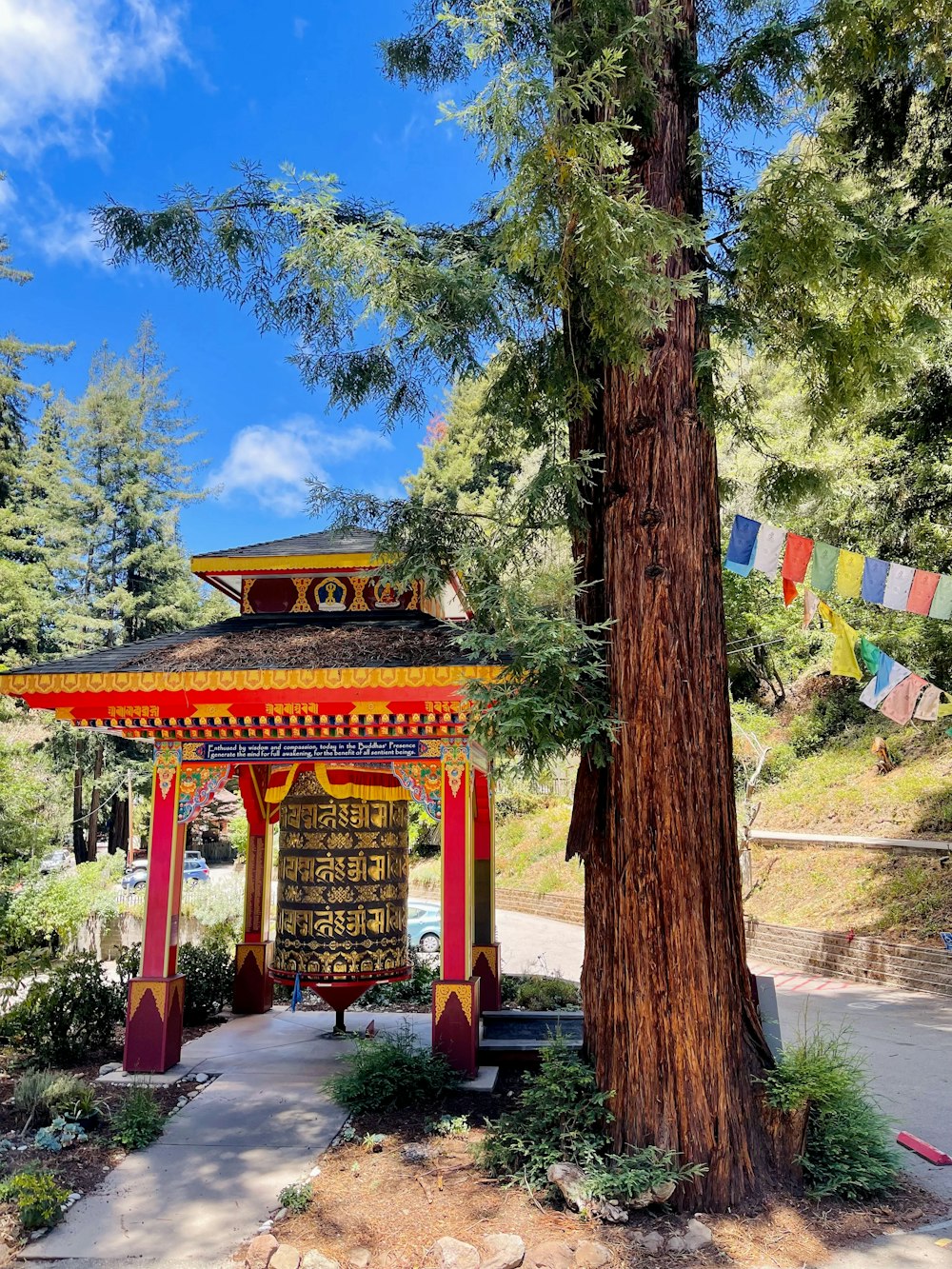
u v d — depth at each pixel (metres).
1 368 27.58
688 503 6.29
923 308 7.25
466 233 7.95
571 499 6.88
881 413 14.09
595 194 5.42
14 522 22.09
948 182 10.90
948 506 14.43
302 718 8.37
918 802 18.88
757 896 19.44
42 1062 8.25
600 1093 5.86
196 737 8.63
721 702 6.24
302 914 8.55
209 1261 4.95
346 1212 5.45
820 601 7.00
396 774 8.43
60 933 14.73
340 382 8.40
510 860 28.38
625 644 6.19
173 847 8.48
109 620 33.53
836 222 5.93
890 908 15.95
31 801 17.17
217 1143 6.55
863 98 10.21
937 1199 5.77
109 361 36.06
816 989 14.42
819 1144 5.88
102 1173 6.08
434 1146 6.38
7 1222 5.32
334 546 9.47
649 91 6.44
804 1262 4.88
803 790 22.14
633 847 5.93
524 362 7.93
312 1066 8.38
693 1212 5.36
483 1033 8.85
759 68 6.96
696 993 5.66
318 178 6.09
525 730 5.80
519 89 5.29
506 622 6.09
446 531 7.11
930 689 6.65
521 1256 4.77
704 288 6.84
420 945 17.14
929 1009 12.48
